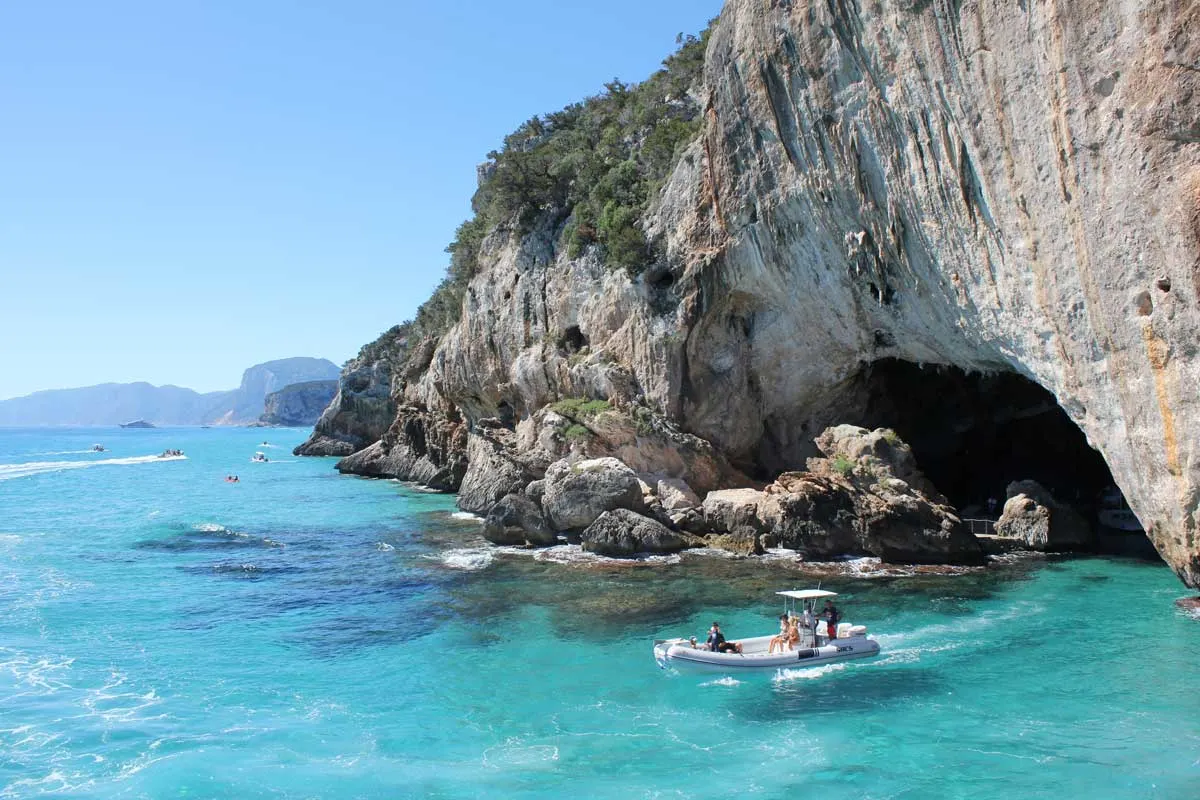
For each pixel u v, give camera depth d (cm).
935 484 4409
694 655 1975
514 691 1870
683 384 3953
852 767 1484
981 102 2142
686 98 4944
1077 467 4322
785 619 2144
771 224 3400
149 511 5081
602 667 2022
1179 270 1627
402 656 2114
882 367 4084
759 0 3022
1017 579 2855
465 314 5956
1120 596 2612
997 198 2200
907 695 1823
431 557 3369
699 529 3531
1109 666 1981
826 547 3206
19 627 2375
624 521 3359
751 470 4053
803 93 2938
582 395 4394
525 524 3616
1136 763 1483
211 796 1391
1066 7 1761
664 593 2692
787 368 3872
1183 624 2305
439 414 7231
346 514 4856
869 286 3234
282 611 2552
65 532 4147
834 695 1831
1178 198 1596
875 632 2264
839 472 3375
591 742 1600
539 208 5269
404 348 10088
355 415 11162
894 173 2680
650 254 4097
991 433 4412
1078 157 1809
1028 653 2080
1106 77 1711
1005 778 1434
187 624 2412
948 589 2714
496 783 1434
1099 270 1820
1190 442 1717
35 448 15638
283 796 1391
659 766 1496
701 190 3772
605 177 4600
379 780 1446
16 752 1550
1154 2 1592
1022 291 2255
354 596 2727
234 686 1908
